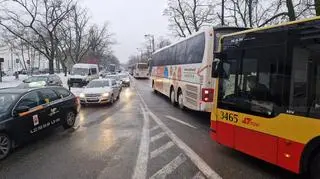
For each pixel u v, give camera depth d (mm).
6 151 7770
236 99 7234
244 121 6941
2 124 7754
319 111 5285
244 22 29234
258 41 6691
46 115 9625
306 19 5586
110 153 7949
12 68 102500
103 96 18719
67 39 60750
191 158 7496
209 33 12242
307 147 5484
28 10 41281
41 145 8844
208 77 12281
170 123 12367
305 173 5840
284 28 6027
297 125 5660
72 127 11500
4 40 46375
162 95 25891
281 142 5977
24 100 8844
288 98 5855
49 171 6629
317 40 5359
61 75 58281
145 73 64938
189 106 14422
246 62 7012
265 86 6398
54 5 43281
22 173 6539
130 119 13391
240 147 7074
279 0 21484
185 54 15445
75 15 58562
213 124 8070
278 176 6324
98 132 10594
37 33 42594
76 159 7461
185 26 46969
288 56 5902
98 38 68312
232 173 6469
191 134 10258
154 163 7113
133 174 6387
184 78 15492
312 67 5426
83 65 39031
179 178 6168
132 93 28250
